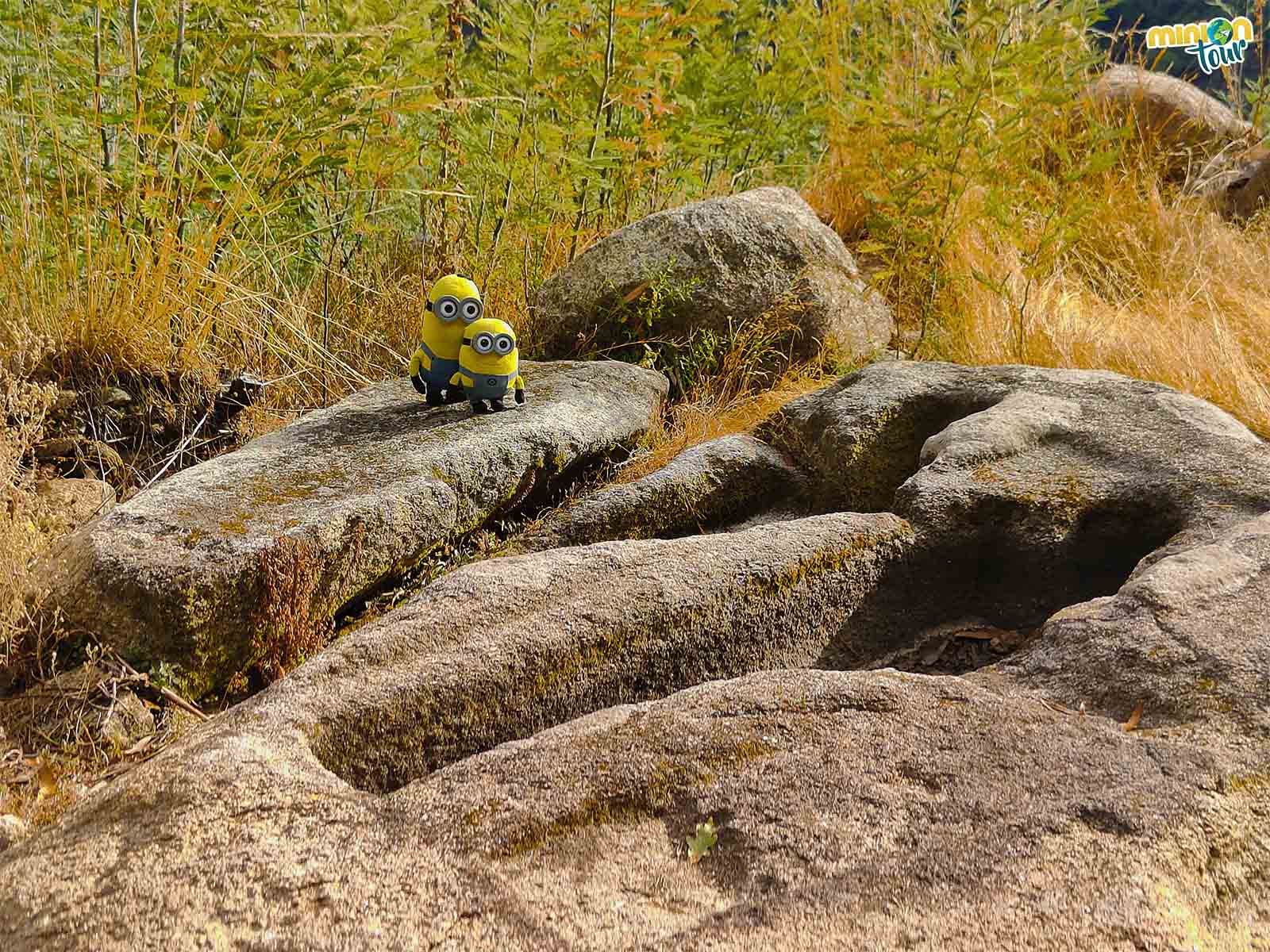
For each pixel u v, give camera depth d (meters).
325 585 3.31
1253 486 3.31
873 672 2.47
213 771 2.14
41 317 4.48
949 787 2.07
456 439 3.91
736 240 5.53
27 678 3.06
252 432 4.68
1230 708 2.28
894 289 6.56
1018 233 5.80
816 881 1.86
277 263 5.46
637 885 1.89
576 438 4.16
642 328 5.41
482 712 2.59
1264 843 1.99
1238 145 8.12
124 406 4.54
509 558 3.13
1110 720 2.31
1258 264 6.36
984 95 5.80
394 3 5.36
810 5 7.57
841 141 7.43
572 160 5.50
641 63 5.80
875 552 3.26
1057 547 3.35
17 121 4.70
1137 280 6.44
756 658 3.02
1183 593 2.68
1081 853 1.89
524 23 5.50
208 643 3.08
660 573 3.02
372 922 1.80
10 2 4.71
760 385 5.42
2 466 3.37
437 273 5.99
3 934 1.81
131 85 4.70
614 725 2.30
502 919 1.81
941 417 4.27
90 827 2.05
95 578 3.13
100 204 4.74
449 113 5.79
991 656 3.24
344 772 2.41
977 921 1.76
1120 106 8.25
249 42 4.95
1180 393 4.07
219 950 1.73
